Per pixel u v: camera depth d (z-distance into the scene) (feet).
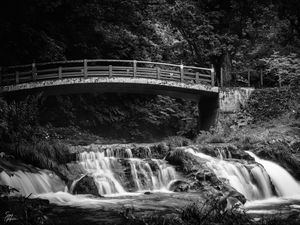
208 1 82.48
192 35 82.28
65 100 83.71
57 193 35.99
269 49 89.81
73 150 45.65
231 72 81.05
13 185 33.19
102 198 34.96
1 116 44.91
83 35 86.33
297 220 23.34
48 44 74.84
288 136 59.21
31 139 45.73
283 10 79.92
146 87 72.18
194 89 72.13
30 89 64.34
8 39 71.10
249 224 21.79
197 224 21.16
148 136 102.32
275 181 47.14
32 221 21.44
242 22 82.74
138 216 25.82
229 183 40.52
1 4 71.56
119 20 89.92
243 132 66.03
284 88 73.97
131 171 42.34
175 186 40.47
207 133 65.92
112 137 95.04
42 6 75.72
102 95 92.84
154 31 98.84
